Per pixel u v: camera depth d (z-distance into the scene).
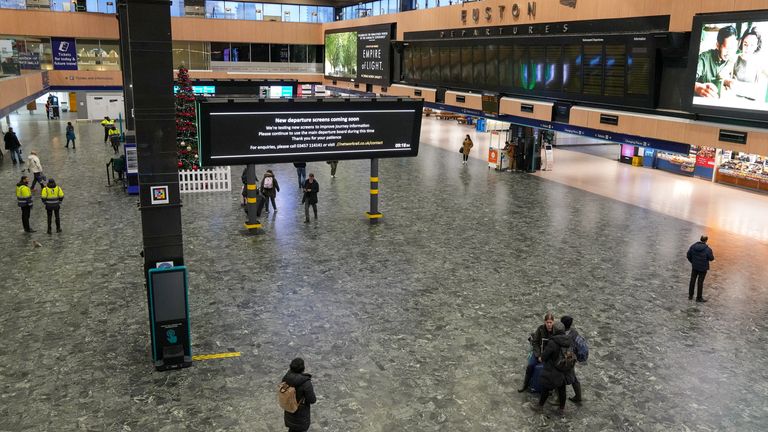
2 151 28.23
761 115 13.17
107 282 12.60
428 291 12.61
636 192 23.09
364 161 28.55
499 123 41.19
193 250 14.87
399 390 8.77
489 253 15.23
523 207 20.17
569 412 8.34
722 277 13.84
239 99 15.79
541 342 8.71
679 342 10.52
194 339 10.20
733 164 24.72
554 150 34.72
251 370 9.22
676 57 15.70
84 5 39.91
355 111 16.88
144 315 11.05
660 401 8.66
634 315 11.63
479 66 23.00
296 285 12.75
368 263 14.27
